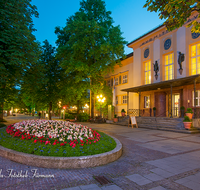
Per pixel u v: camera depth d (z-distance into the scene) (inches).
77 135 248.1
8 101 657.0
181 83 560.4
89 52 733.9
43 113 1534.2
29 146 213.9
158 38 707.4
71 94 897.5
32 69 538.0
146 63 782.5
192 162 203.6
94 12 826.2
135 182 147.2
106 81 1114.7
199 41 550.0
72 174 164.1
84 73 824.3
